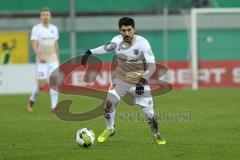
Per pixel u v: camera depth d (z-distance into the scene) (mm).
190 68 96562
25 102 75125
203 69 98000
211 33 102750
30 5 105625
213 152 36906
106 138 40969
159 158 35156
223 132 46156
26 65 91812
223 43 102812
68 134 45875
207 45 102812
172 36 103250
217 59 101062
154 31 104438
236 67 97500
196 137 43531
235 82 97688
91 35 104312
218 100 74625
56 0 105562
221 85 97812
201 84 97875
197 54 99500
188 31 102562
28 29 100125
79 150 37875
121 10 106938
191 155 36000
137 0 107125
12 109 66188
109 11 106812
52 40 62531
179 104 69688
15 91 91750
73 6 98000
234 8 101250
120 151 37406
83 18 104250
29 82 92000
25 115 59688
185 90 91562
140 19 105000
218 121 53281
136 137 43656
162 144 40094
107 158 35156
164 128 48594
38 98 80688
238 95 81562
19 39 94250
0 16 105062
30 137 44500
